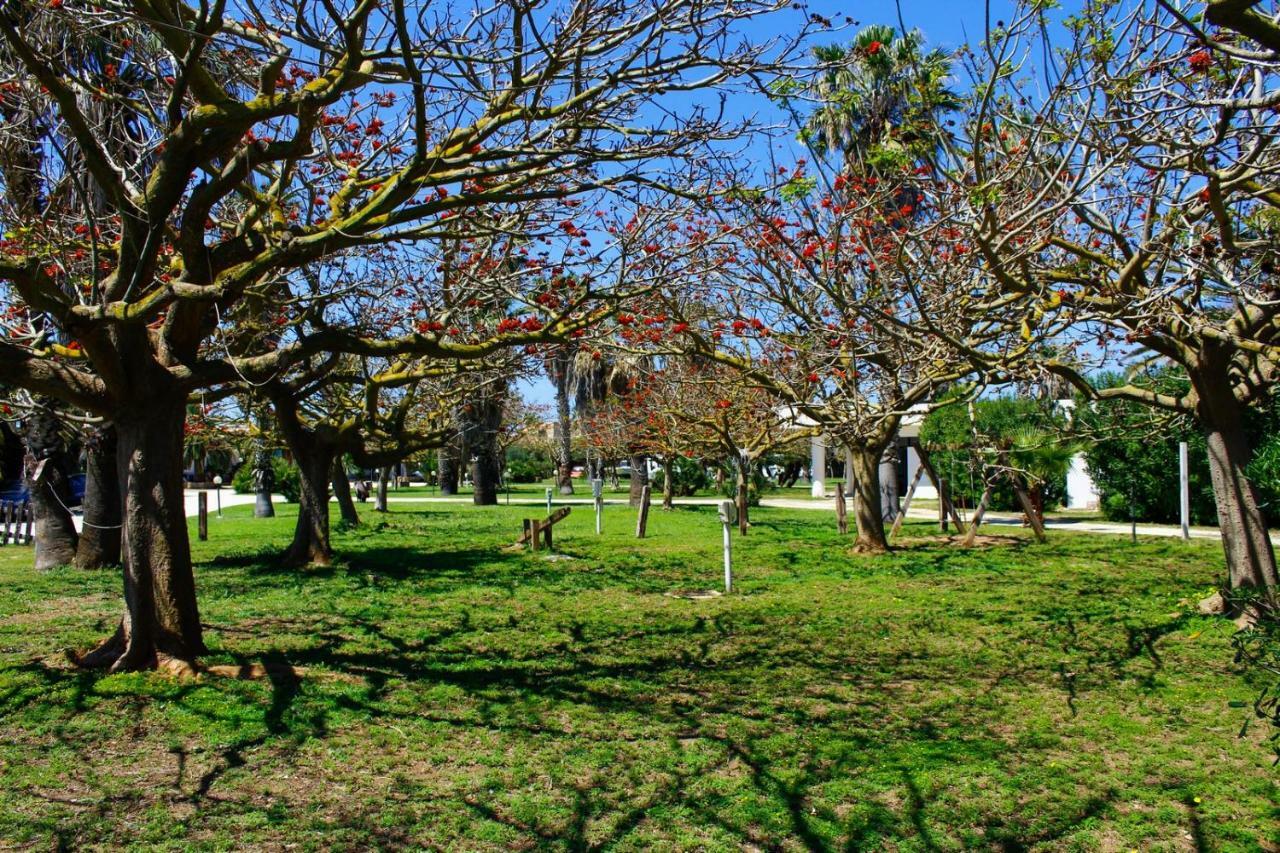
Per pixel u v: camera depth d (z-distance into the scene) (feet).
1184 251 23.56
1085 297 26.18
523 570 44.88
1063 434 43.19
